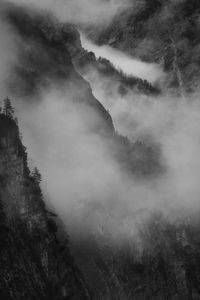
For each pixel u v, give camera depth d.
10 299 90.00
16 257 98.19
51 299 103.62
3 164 110.69
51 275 108.44
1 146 112.75
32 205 112.12
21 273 97.12
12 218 104.50
